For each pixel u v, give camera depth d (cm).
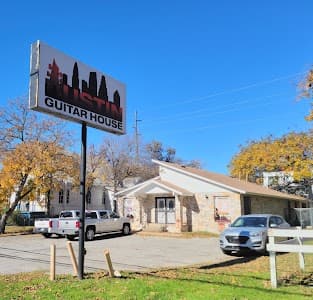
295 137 4253
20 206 4153
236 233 1544
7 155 2861
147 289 823
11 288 851
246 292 795
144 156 5481
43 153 2873
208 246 1955
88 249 1833
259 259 1392
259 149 4622
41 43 967
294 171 4175
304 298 740
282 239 1627
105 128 1159
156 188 2861
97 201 4712
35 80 952
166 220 2948
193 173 2880
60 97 1004
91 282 901
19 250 1802
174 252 1692
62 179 3091
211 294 775
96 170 4572
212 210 2767
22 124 2953
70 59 1053
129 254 1619
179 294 781
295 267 1151
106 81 1185
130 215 3206
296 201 4072
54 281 922
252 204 2914
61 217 2555
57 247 1936
